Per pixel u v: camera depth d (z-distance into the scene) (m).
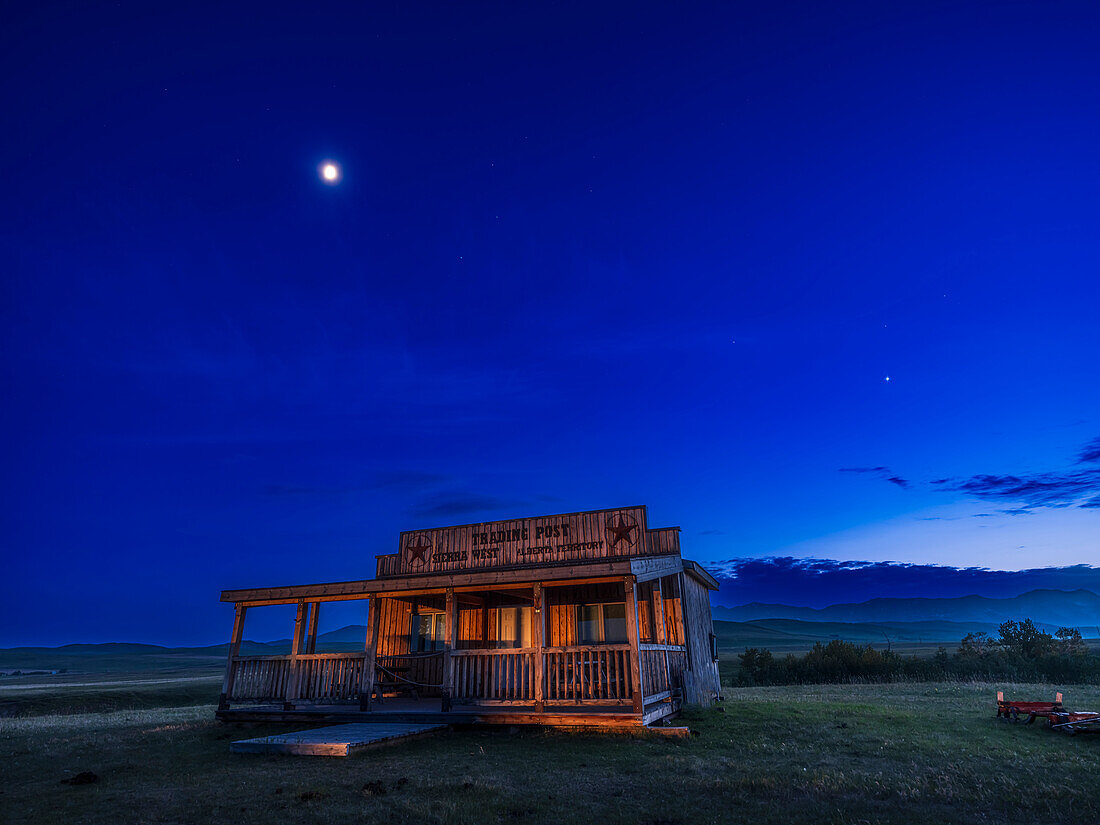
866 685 25.47
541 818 6.26
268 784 7.85
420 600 18.28
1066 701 16.44
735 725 11.95
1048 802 6.42
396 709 12.64
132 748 10.61
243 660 13.90
